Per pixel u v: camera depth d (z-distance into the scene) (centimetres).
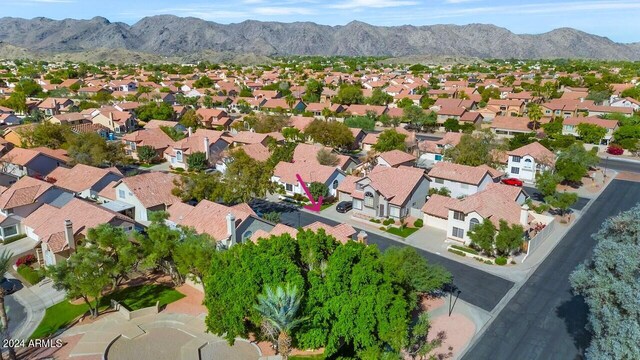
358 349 3656
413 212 7125
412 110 13738
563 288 5022
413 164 9262
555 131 12012
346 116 14838
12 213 6425
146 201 6712
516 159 9056
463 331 4250
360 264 3797
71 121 12638
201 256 4334
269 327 3575
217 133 10531
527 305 4694
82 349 3944
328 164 8875
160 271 5441
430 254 5925
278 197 8162
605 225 3809
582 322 4375
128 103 14912
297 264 4031
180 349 3975
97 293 4250
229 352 3953
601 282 3266
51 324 4381
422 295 4884
